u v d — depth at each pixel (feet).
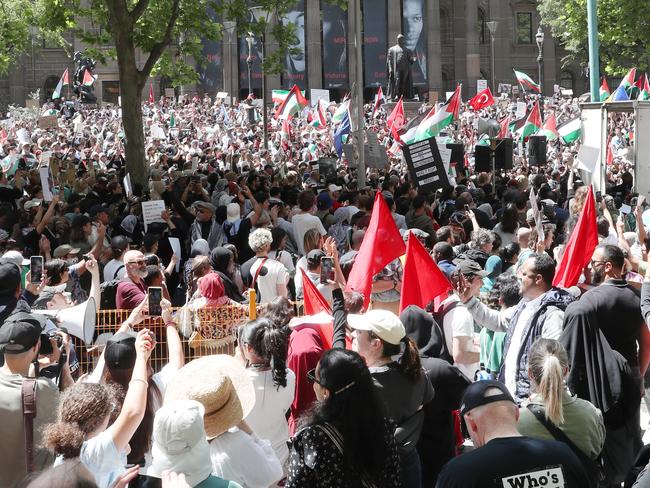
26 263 42.65
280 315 32.53
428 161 84.53
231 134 186.29
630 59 237.86
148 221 61.41
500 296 35.96
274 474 24.21
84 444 21.43
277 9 124.88
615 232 56.39
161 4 116.06
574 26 205.98
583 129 84.94
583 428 24.17
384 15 293.02
